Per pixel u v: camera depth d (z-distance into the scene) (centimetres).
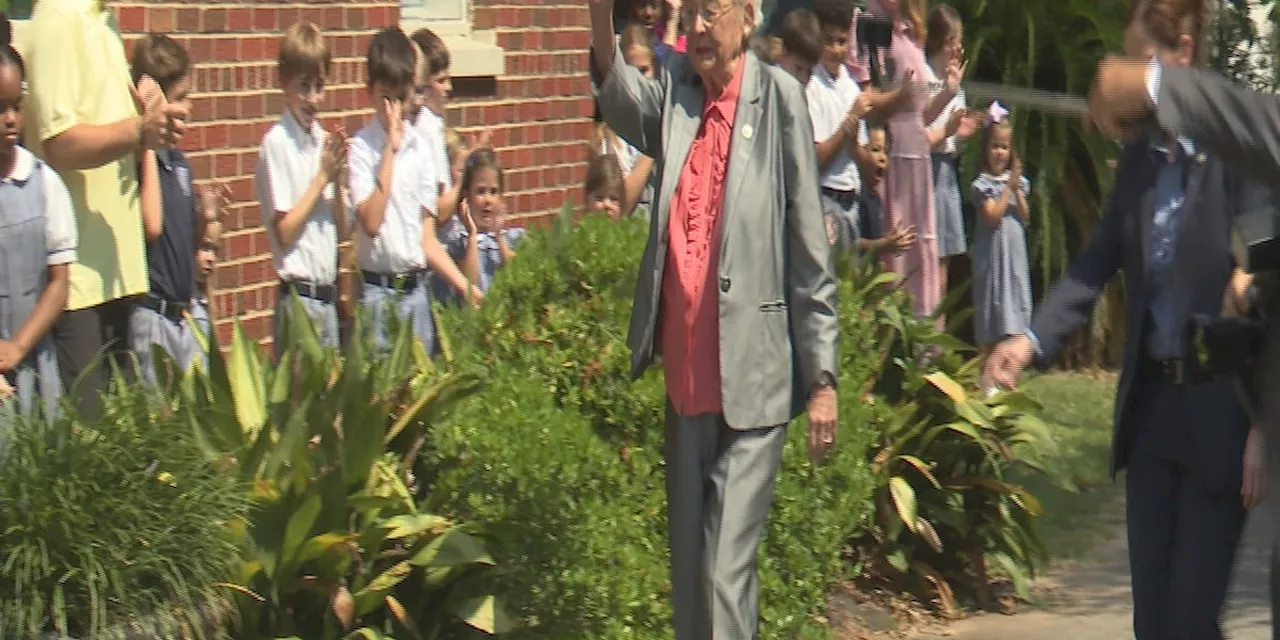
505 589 539
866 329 689
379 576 518
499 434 540
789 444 604
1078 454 964
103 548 447
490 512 536
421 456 552
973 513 713
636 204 845
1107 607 709
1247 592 722
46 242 541
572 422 558
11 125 527
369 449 516
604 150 861
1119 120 382
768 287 498
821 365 498
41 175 541
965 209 1159
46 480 444
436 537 520
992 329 1069
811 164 503
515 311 591
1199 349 443
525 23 965
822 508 620
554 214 1005
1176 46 462
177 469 474
